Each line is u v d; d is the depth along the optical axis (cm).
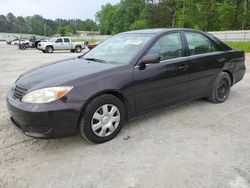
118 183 254
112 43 435
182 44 417
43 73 350
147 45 373
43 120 289
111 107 336
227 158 296
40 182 258
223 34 2914
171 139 345
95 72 329
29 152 317
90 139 323
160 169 276
